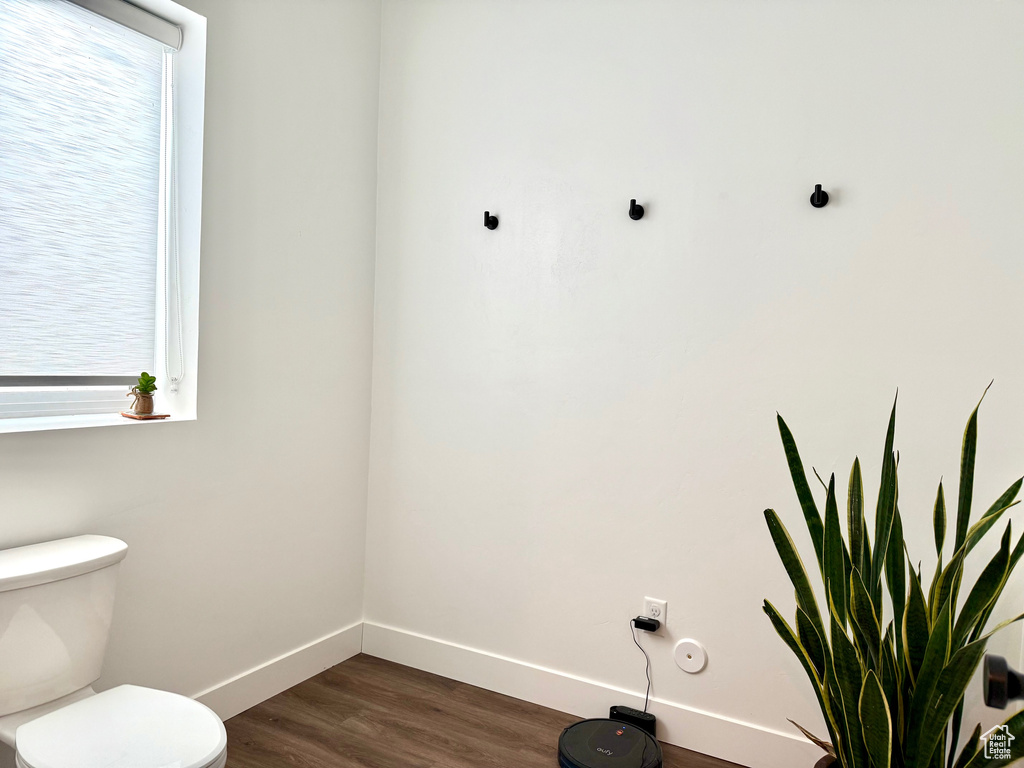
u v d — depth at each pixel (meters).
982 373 1.66
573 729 1.99
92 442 1.71
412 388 2.50
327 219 2.37
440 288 2.44
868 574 1.42
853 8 1.80
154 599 1.87
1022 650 1.57
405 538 2.51
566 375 2.20
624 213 2.11
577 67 2.18
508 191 2.30
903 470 1.75
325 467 2.40
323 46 2.33
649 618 2.06
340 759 1.89
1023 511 1.61
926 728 1.20
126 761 1.22
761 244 1.91
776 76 1.89
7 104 1.63
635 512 2.09
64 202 1.75
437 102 2.45
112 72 1.84
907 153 1.74
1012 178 1.63
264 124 2.13
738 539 1.94
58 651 1.47
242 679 2.12
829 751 1.41
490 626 2.34
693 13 2.00
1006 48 1.64
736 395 1.94
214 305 2.00
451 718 2.13
